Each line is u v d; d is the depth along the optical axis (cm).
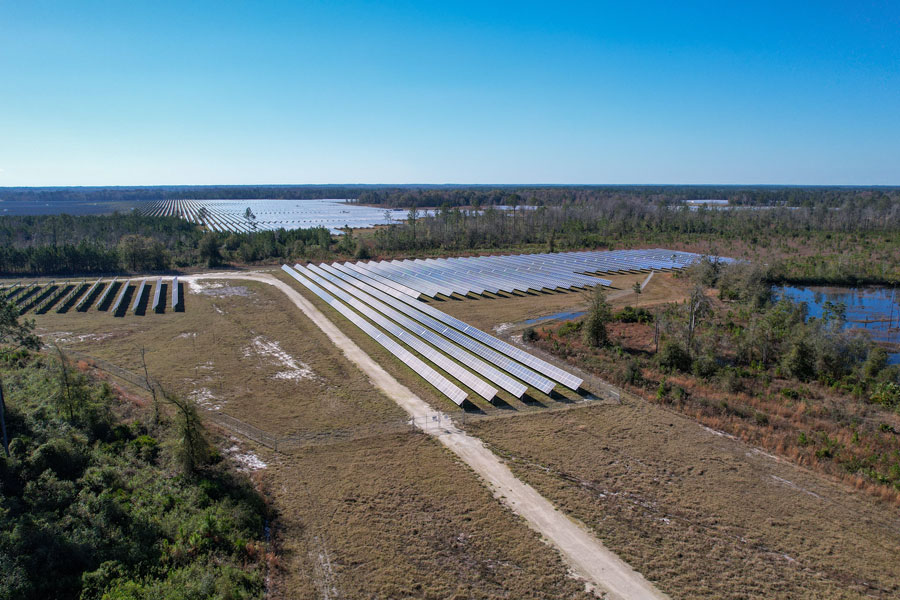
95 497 3347
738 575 2908
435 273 11869
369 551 3094
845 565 2988
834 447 4222
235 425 4659
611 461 4062
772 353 6316
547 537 3216
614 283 11044
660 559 3030
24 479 3434
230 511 3356
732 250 15138
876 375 5756
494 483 3778
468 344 6744
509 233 18025
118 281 11238
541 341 6906
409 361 6203
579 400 5184
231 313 8675
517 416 4850
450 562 3006
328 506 3519
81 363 5906
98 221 18962
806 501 3575
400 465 4016
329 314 8644
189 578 2741
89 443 4100
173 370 5991
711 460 4081
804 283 11512
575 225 18625
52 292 10219
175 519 3262
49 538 2889
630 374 5528
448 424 4703
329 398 5266
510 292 10031
